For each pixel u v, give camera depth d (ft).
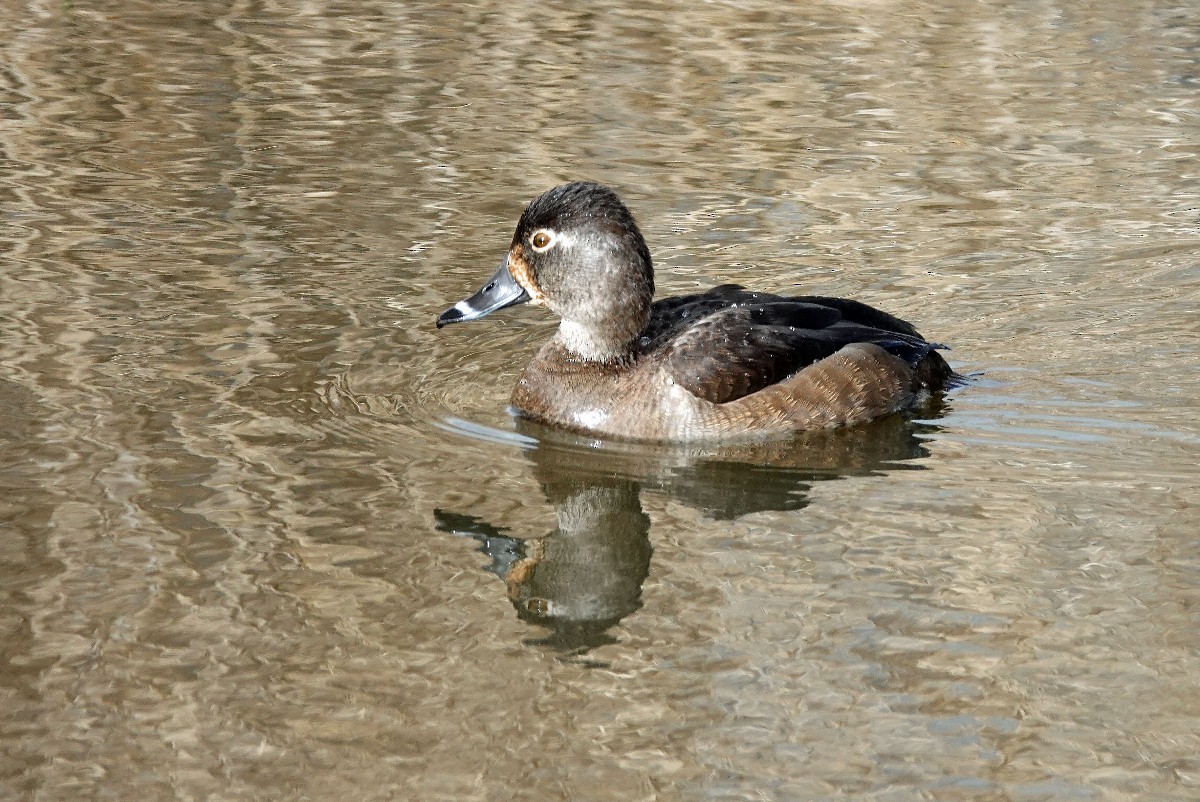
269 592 30.68
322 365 42.86
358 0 81.56
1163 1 79.41
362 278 49.24
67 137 61.57
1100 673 27.61
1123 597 30.22
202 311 46.14
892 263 50.80
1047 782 24.66
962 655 28.27
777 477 36.83
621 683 27.71
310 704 27.02
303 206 55.31
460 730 26.32
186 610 29.91
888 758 25.36
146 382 41.01
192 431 38.24
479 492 35.86
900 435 39.04
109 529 33.01
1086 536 32.86
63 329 44.27
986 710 26.61
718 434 38.99
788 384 39.32
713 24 76.89
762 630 29.40
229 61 71.41
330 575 31.48
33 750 25.66
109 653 28.40
